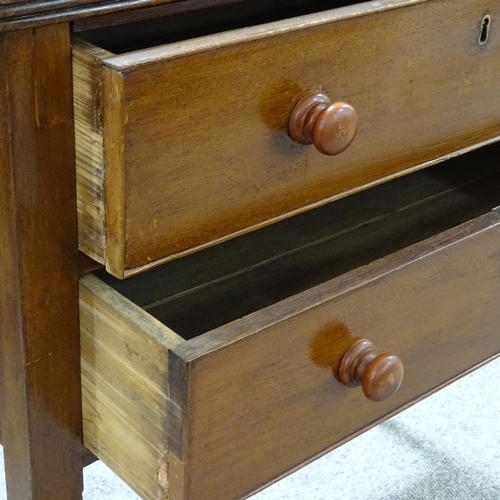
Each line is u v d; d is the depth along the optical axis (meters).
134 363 0.65
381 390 0.69
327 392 0.72
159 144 0.56
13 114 0.57
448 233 0.77
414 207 1.09
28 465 0.74
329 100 0.65
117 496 0.99
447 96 0.75
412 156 0.75
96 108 0.56
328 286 0.68
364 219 1.05
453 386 1.19
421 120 0.74
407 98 0.72
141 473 0.70
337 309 0.68
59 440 0.75
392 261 0.72
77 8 0.55
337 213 1.06
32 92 0.57
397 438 1.10
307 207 0.69
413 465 1.06
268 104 0.61
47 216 0.62
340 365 0.71
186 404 0.60
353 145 0.70
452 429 1.12
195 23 0.83
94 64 0.55
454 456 1.08
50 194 0.61
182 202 0.60
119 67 0.52
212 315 0.87
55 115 0.58
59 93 0.58
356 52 0.65
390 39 0.67
